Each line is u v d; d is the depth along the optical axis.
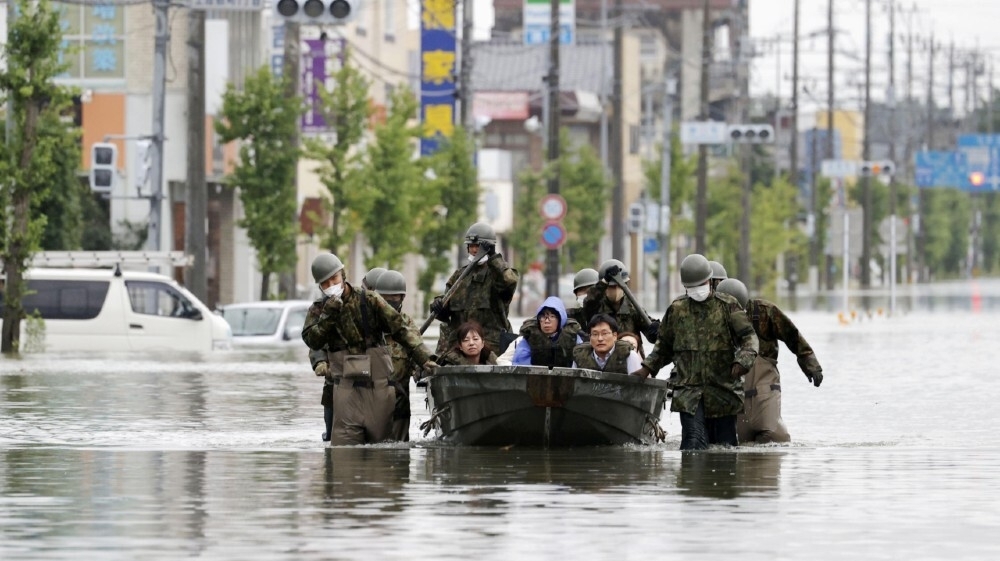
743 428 71.06
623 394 67.12
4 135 156.38
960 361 134.88
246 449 67.56
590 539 43.44
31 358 133.62
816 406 92.69
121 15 193.38
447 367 67.50
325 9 125.94
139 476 57.44
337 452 65.88
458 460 62.84
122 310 145.88
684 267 66.69
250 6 132.62
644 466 60.94
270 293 181.12
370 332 68.94
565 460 63.06
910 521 46.97
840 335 182.75
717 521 46.69
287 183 178.88
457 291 71.81
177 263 150.62
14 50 136.25
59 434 74.56
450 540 43.16
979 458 64.94
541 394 65.88
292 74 178.88
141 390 100.56
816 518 47.44
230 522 46.25
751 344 66.25
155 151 154.00
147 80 193.62
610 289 73.19
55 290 145.75
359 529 45.00
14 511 48.53
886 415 87.00
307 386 104.44
